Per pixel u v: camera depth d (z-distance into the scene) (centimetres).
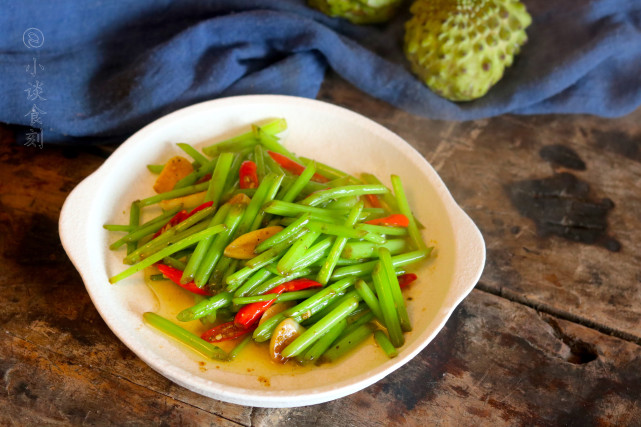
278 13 62
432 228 52
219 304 47
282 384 45
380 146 56
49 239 54
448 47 60
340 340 47
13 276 52
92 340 49
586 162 63
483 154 63
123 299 47
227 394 42
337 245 48
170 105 60
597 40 64
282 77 62
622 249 57
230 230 49
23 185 57
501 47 61
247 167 53
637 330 53
